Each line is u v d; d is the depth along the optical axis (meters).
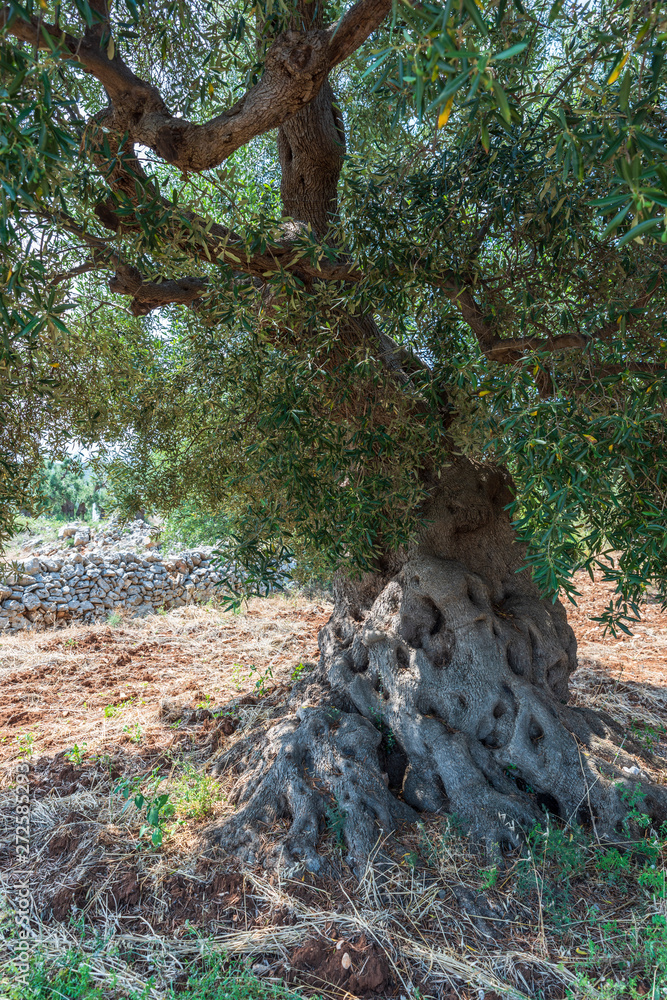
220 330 2.99
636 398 2.00
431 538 4.32
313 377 2.75
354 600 4.69
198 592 10.87
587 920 2.89
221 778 4.26
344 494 3.00
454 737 3.68
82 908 3.10
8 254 1.58
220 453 4.24
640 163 1.05
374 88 1.22
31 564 9.52
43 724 5.47
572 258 2.82
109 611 9.90
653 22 1.32
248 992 2.52
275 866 3.18
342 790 3.46
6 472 3.23
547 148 2.46
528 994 2.56
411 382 3.39
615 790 3.43
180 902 3.11
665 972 2.55
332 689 4.32
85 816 3.79
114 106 2.55
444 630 4.04
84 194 2.39
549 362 2.43
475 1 0.91
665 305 2.41
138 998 2.53
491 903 2.96
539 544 1.97
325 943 2.76
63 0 1.73
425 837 3.27
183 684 6.53
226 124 2.47
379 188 2.81
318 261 2.69
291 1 2.49
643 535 1.98
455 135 2.92
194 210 2.54
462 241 2.98
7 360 2.41
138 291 3.20
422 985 2.60
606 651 7.32
